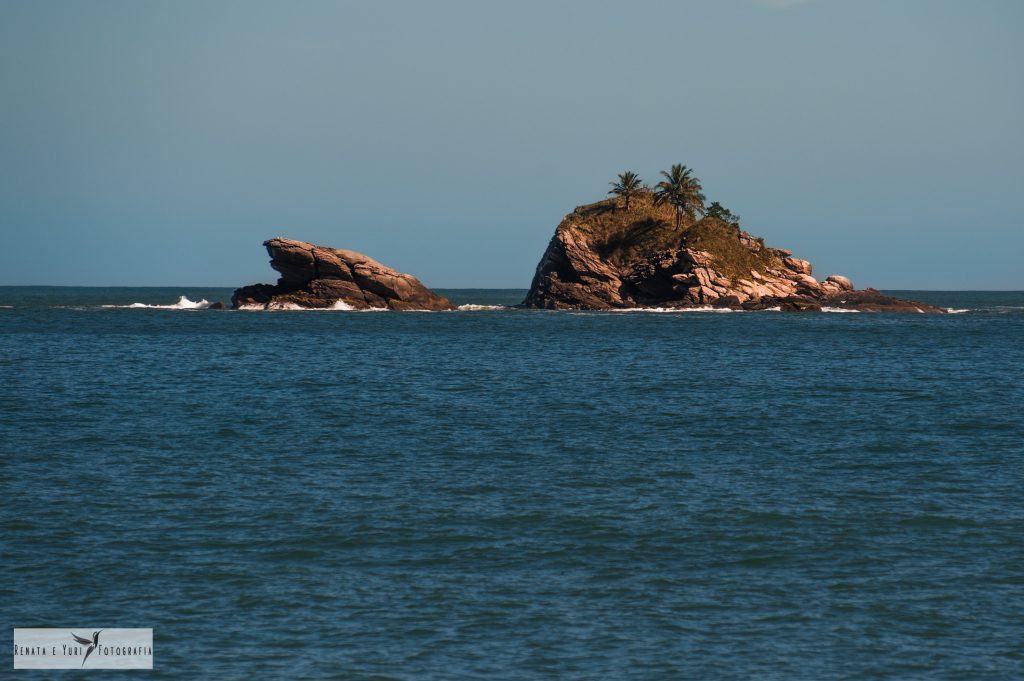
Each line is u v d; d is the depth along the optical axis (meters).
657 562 114.81
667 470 161.25
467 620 98.50
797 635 95.62
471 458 170.62
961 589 106.56
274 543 120.69
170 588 106.12
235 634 95.25
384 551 118.19
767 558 116.19
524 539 123.00
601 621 98.56
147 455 170.38
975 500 141.75
